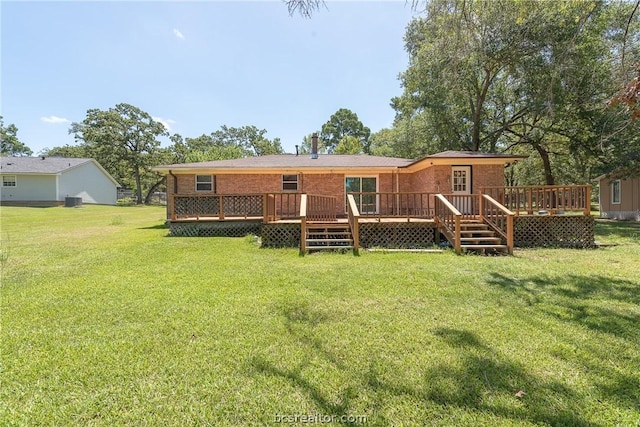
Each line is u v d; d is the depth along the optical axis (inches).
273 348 117.0
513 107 703.7
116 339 124.9
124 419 81.7
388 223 356.2
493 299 169.3
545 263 255.4
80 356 111.8
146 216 784.3
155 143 1560.0
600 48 468.8
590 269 234.2
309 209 402.0
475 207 434.9
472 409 83.7
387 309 155.4
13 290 187.2
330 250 319.3
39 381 97.3
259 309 156.0
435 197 358.0
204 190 552.1
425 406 85.0
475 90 665.6
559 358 108.8
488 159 417.7
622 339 122.4
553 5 431.2
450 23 268.5
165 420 81.2
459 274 220.1
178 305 161.9
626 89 183.9
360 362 106.8
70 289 188.9
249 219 432.5
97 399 89.1
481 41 360.5
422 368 102.7
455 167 447.5
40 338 125.6
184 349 116.6
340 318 144.7
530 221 354.9
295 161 571.2
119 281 205.8
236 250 319.0
